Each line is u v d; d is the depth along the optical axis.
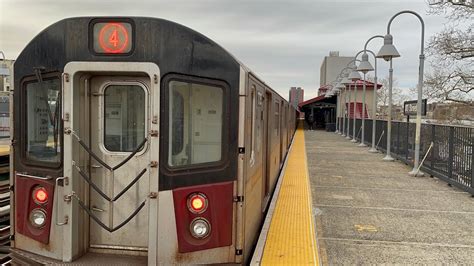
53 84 4.05
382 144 18.95
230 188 4.02
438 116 25.20
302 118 69.94
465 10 20.66
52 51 3.99
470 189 8.98
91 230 4.27
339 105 40.31
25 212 4.28
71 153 3.96
